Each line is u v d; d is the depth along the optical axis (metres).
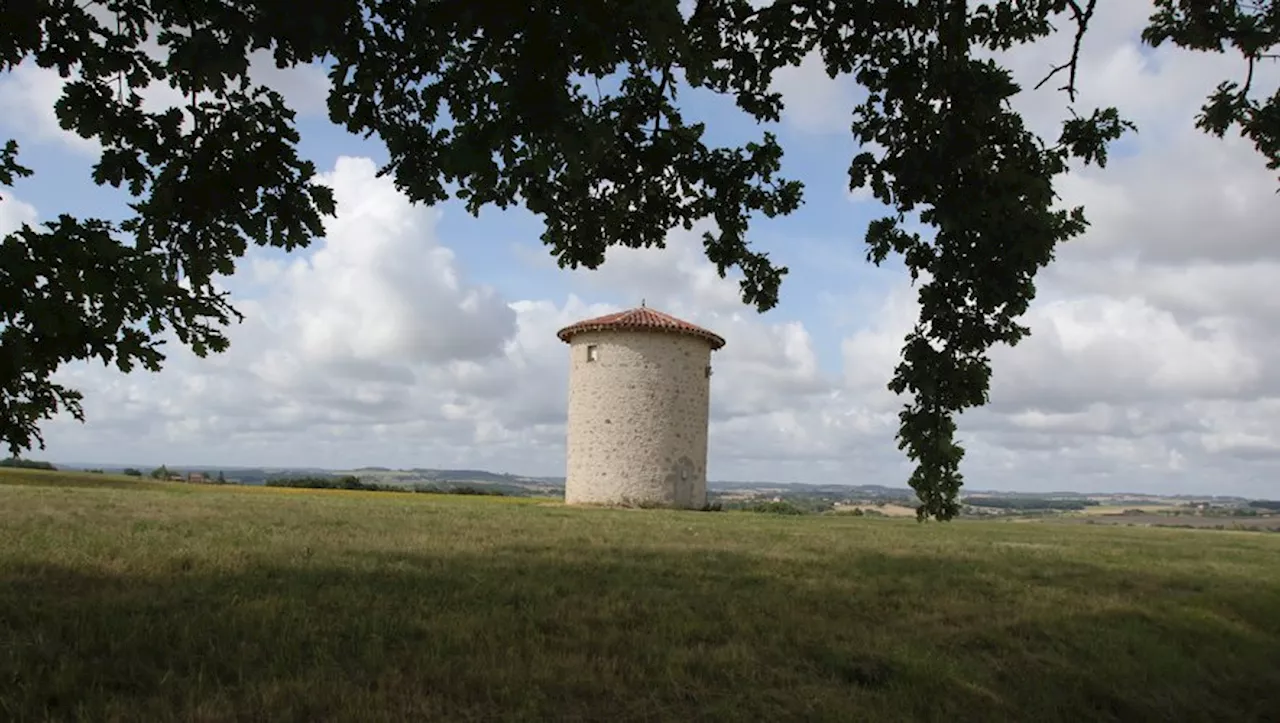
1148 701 7.74
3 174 4.79
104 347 4.84
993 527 28.34
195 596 7.89
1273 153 8.48
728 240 8.88
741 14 7.84
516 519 20.23
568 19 5.02
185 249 6.23
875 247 8.26
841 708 6.37
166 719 5.04
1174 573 14.43
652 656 6.96
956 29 7.28
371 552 11.66
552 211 8.61
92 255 4.73
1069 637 9.07
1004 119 7.59
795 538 18.03
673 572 11.32
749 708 6.21
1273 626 10.87
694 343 37.47
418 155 6.86
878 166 7.80
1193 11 8.09
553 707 5.83
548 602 8.65
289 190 6.19
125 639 6.29
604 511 28.83
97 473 51.00
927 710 6.70
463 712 5.58
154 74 5.91
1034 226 7.39
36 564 9.02
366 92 6.64
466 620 7.54
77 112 5.85
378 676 6.00
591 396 36.88
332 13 5.01
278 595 8.09
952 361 7.85
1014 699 7.27
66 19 5.65
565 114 5.25
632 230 8.82
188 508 18.78
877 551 15.70
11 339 4.56
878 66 7.86
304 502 24.70
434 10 5.26
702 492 37.75
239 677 5.74
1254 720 7.89
